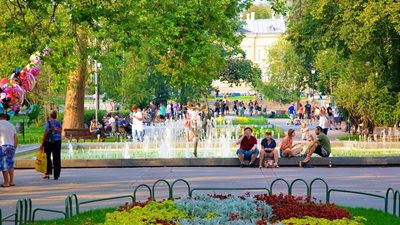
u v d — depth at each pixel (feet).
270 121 262.26
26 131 187.21
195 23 118.11
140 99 247.29
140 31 95.50
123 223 43.09
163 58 143.43
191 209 46.06
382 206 58.85
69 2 83.41
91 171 92.48
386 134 152.25
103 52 133.18
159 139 153.48
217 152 124.16
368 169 92.63
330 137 161.68
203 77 151.94
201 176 84.07
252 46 520.01
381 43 150.20
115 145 132.16
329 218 45.29
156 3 107.76
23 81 115.44
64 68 96.99
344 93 156.04
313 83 305.94
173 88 284.61
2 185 75.82
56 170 82.38
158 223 42.68
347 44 146.82
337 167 95.25
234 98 408.05
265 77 396.78
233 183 76.07
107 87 245.24
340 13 147.74
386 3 138.10
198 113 141.90
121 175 86.69
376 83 154.61
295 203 48.80
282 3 140.36
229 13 140.67
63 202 62.69
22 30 84.74
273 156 95.25
